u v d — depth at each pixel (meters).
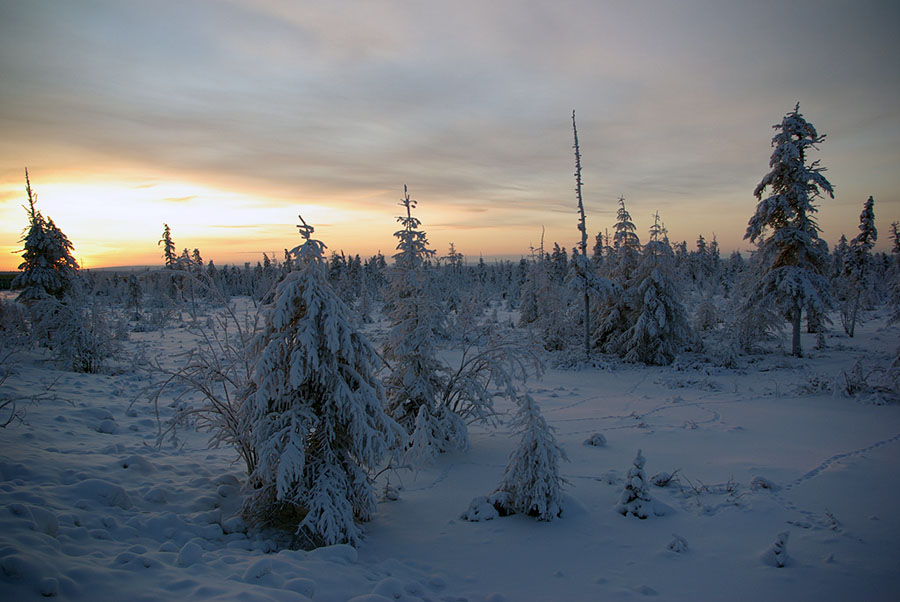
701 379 18.64
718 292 65.12
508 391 10.64
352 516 5.97
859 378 14.38
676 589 4.73
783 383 17.28
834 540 5.51
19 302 21.59
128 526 5.09
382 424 6.29
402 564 5.38
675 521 6.34
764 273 24.77
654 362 23.12
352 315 6.42
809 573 4.84
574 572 5.18
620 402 15.34
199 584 3.79
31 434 7.56
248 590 3.76
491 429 12.61
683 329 23.70
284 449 5.59
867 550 5.23
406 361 10.49
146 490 6.19
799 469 8.05
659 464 8.85
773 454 9.08
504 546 5.88
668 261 23.97
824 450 9.16
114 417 10.45
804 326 35.88
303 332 5.73
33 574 3.29
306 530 5.85
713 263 84.31
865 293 36.38
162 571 4.03
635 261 26.02
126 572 3.83
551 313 28.52
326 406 6.08
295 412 5.88
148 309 46.75
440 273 11.27
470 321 11.80
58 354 17.23
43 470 5.91
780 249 23.41
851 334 29.44
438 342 10.91
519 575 5.17
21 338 17.11
